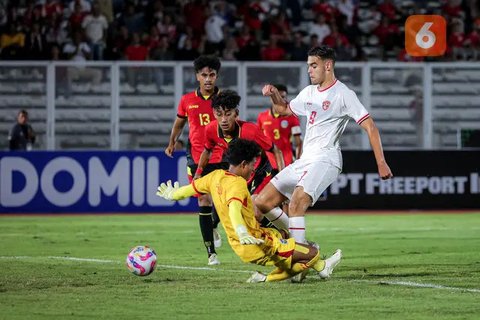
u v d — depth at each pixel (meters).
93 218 48.78
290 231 23.42
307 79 54.38
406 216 50.75
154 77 54.16
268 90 24.44
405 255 30.25
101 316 18.11
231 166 21.55
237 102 25.23
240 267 26.56
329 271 23.03
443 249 32.41
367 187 55.00
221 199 21.38
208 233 27.30
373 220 47.78
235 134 26.62
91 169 52.47
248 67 54.09
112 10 62.22
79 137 53.94
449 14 66.50
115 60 59.28
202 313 18.42
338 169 23.75
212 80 28.69
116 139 54.06
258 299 20.12
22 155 52.00
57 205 52.25
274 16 63.75
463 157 55.62
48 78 53.59
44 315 18.23
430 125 56.09
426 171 55.41
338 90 23.55
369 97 55.53
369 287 21.94
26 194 52.03
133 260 23.19
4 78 53.34
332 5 66.62
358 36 64.69
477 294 20.86
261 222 27.58
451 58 63.06
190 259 28.98
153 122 54.28
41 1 62.16
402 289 21.62
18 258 29.22
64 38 60.66
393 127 55.91
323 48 23.69
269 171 28.88
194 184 21.98
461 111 56.25
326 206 54.88
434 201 55.41
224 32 61.72
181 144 53.38
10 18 60.56
